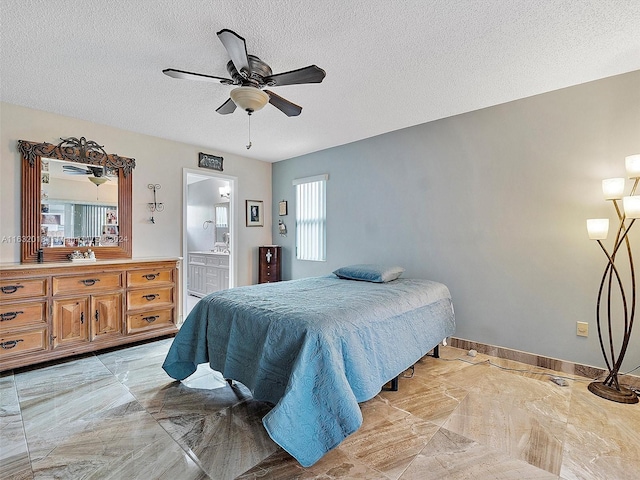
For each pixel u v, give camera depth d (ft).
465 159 10.09
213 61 7.05
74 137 10.36
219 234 20.10
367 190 12.67
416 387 7.65
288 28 5.92
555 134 8.52
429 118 10.47
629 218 6.91
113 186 11.23
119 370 8.55
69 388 7.50
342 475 4.80
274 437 4.56
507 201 9.32
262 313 6.22
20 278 8.27
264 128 11.40
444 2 5.26
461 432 5.87
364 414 6.47
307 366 5.09
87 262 9.60
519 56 6.88
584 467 4.96
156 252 12.37
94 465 4.97
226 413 6.50
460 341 10.27
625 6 5.34
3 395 7.14
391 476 4.78
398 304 7.36
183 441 5.58
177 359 7.64
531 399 7.06
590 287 8.11
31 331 8.41
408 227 11.48
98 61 7.03
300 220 15.42
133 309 10.34
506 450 5.36
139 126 11.17
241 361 6.25
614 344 7.80
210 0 5.18
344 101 9.11
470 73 7.59
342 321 5.83
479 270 9.88
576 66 7.29
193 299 18.71
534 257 8.91
